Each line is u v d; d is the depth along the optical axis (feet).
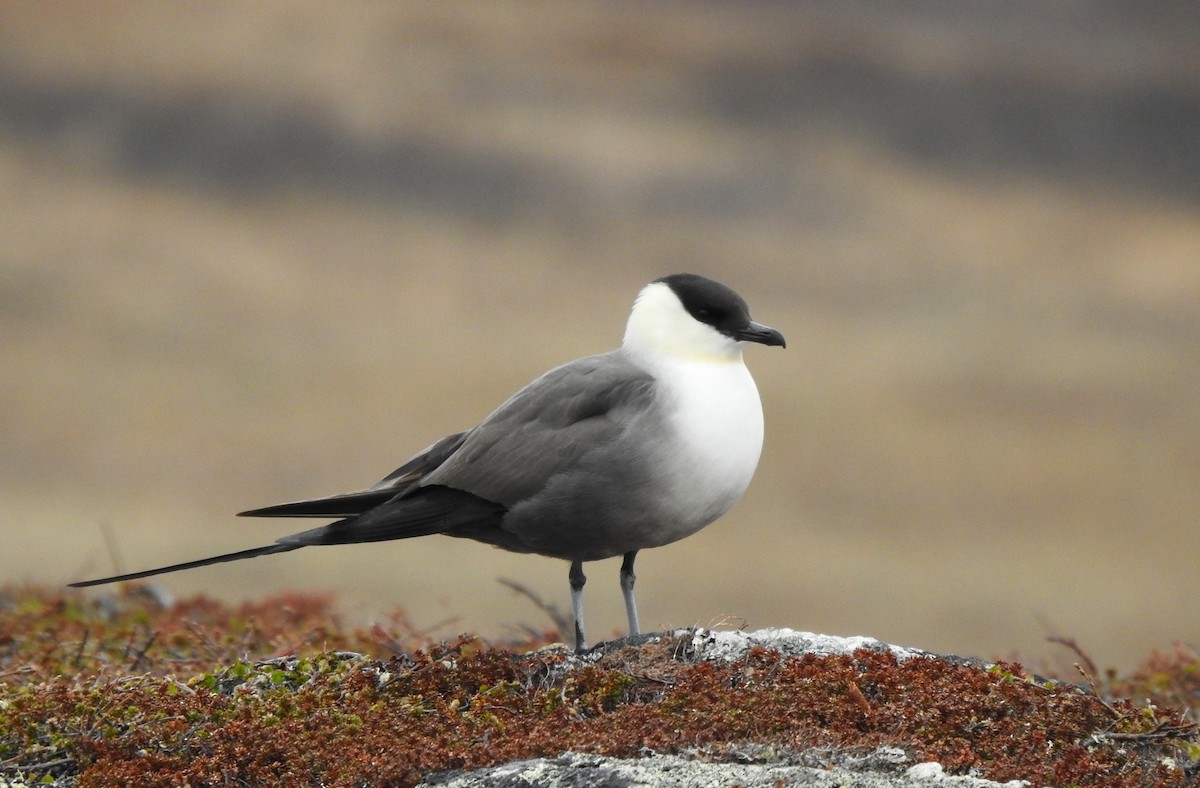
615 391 30.04
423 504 30.68
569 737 24.08
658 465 29.48
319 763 24.26
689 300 30.40
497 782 22.86
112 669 31.81
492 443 30.42
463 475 30.53
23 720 25.96
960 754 23.39
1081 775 23.22
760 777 22.29
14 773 25.02
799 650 27.02
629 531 29.94
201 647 34.68
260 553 30.12
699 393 29.86
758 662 26.21
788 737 23.76
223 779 24.16
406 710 25.64
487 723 25.18
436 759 23.89
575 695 26.09
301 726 25.05
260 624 37.68
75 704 26.53
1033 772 23.15
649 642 27.61
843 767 23.09
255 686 27.76
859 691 24.76
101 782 24.17
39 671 31.60
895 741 23.70
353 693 26.68
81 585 28.84
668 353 30.37
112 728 25.70
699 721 24.21
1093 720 25.20
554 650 29.25
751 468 30.30
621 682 26.03
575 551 30.48
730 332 30.19
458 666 27.20
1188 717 29.35
